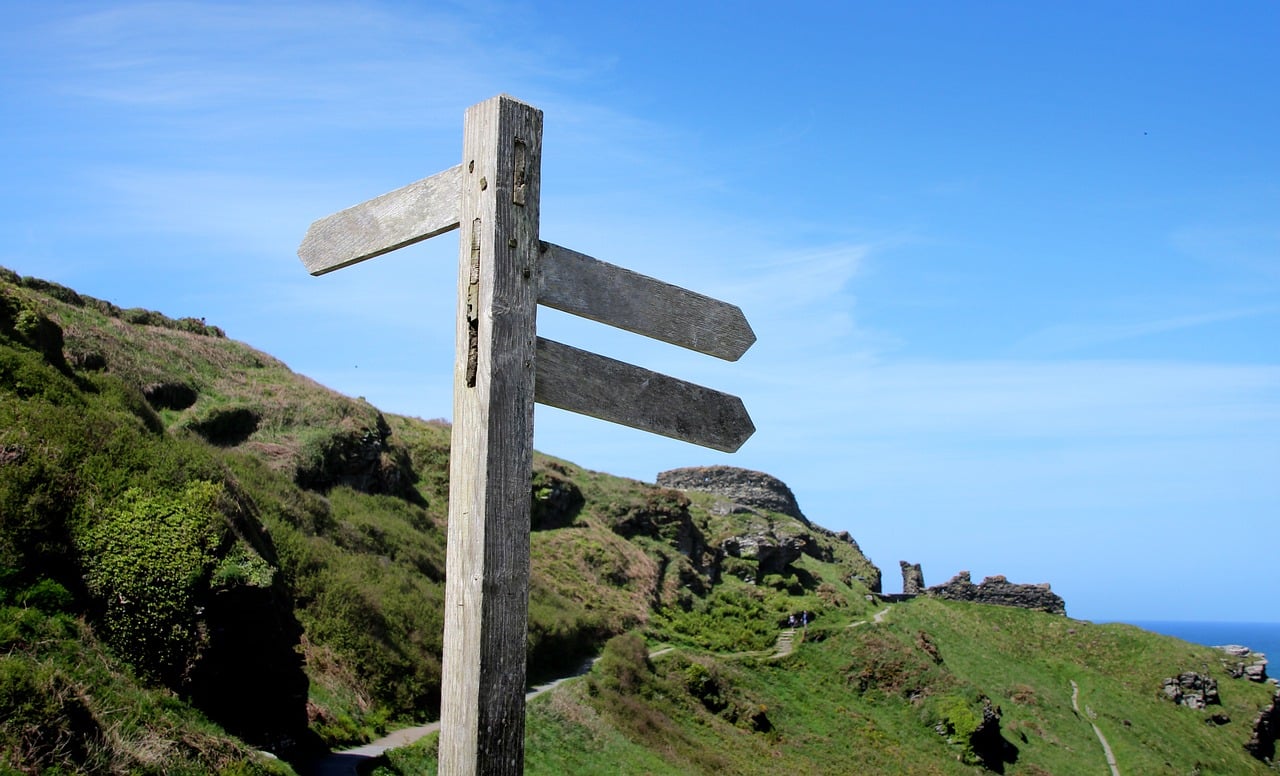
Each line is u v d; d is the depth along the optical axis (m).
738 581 58.81
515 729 3.60
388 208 4.38
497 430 3.71
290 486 32.12
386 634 26.64
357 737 21.12
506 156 3.88
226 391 38.12
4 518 15.33
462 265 3.89
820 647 47.09
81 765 11.52
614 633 41.88
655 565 52.88
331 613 25.64
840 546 76.69
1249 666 56.94
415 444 48.91
